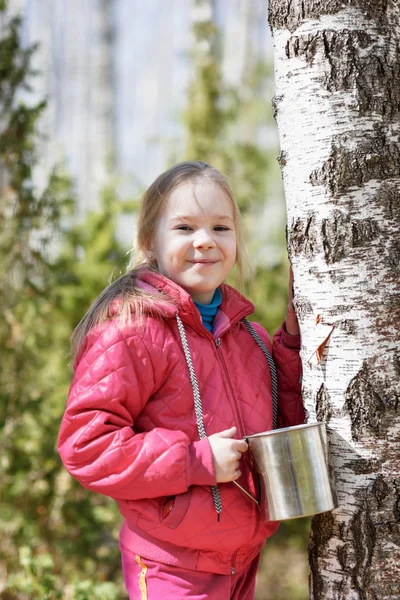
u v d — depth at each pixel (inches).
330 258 71.7
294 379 82.7
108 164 245.9
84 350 76.2
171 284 76.2
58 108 534.0
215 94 218.2
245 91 327.9
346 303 71.2
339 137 71.4
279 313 177.2
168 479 68.0
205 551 73.3
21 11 165.0
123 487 69.2
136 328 73.5
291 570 197.3
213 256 78.9
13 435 151.8
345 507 71.0
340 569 71.3
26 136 157.3
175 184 80.7
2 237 154.5
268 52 486.0
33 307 157.1
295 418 82.2
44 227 157.8
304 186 73.3
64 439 72.1
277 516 68.4
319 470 68.2
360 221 70.9
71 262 165.8
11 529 147.7
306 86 72.9
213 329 80.4
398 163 71.3
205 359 76.5
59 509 151.3
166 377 74.5
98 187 197.6
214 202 79.7
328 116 71.8
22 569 140.4
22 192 155.6
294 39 73.8
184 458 68.4
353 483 70.6
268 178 228.2
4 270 154.9
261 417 78.3
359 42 71.7
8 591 135.6
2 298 155.6
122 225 179.6
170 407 73.8
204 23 241.4
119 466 68.8
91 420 70.3
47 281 158.7
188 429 73.2
